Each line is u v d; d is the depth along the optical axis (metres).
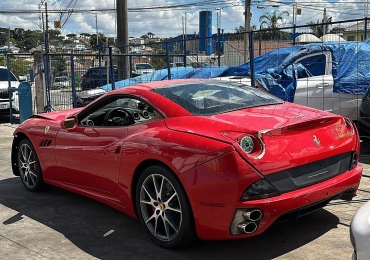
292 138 3.55
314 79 8.34
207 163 3.40
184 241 3.71
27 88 12.02
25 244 4.13
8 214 4.98
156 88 4.43
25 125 5.75
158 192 3.85
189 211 3.60
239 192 3.28
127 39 15.20
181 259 3.70
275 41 13.15
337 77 8.14
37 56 12.45
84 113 4.91
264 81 8.27
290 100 8.22
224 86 4.68
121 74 13.58
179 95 4.23
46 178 5.45
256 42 13.27
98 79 12.70
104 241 4.15
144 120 4.27
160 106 4.11
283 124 3.54
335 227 4.22
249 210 3.30
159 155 3.72
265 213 3.33
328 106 8.24
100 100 4.77
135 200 4.14
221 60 17.28
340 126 3.97
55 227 4.55
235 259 3.65
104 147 4.39
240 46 17.23
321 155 3.66
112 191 4.41
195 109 4.00
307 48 8.82
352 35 11.05
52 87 12.49
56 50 14.50
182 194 3.60
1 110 12.55
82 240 4.19
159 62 14.60
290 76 8.38
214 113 3.95
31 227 4.56
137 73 14.30
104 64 13.92
